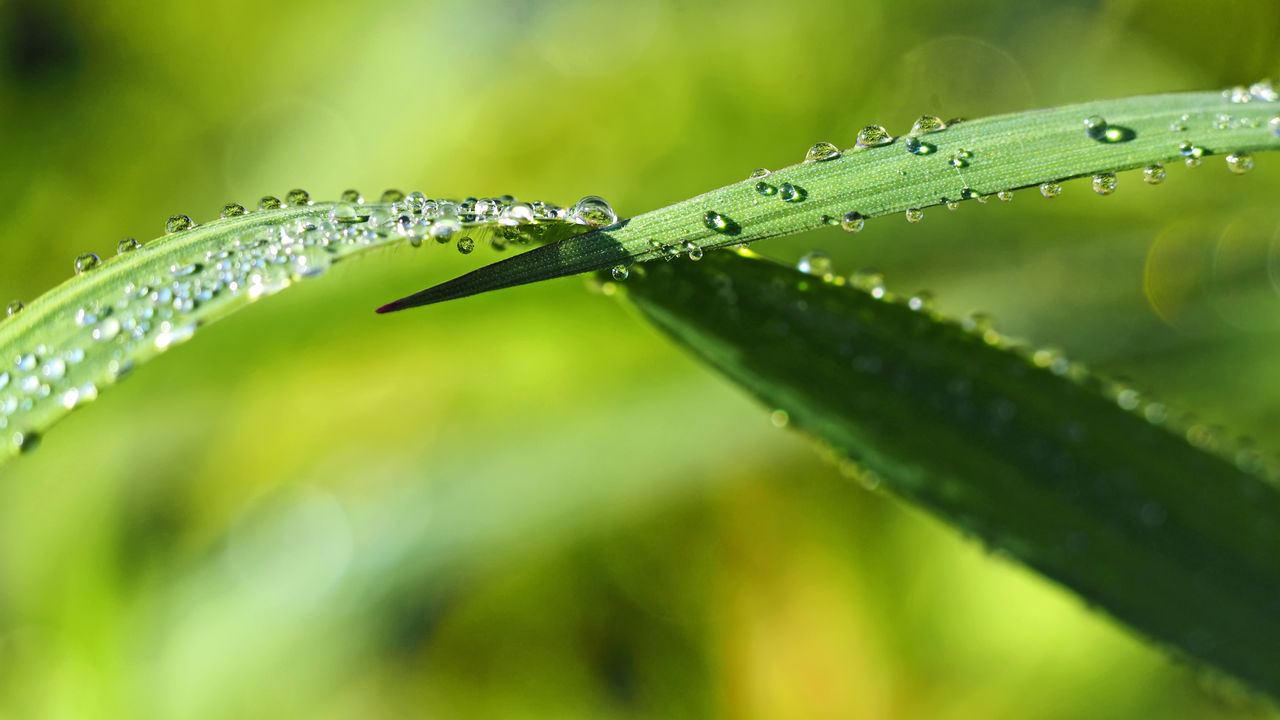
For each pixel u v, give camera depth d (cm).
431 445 44
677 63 55
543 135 55
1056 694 39
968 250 43
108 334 34
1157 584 34
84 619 40
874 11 56
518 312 43
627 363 44
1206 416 39
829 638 40
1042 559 34
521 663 42
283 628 40
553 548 42
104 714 39
